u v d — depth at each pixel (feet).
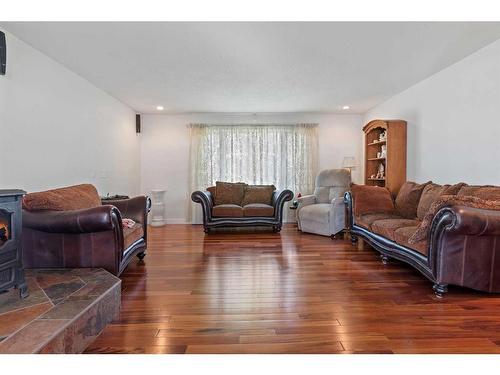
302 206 17.47
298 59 10.62
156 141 20.07
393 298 8.09
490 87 9.70
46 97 10.17
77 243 8.52
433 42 9.36
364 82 13.48
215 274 10.00
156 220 19.27
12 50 8.62
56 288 6.93
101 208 8.32
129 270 10.46
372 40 9.13
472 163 10.55
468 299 8.01
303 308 7.50
